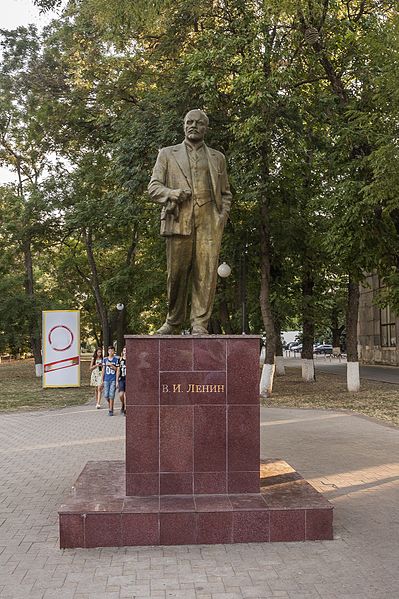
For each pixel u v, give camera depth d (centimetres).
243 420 631
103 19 1636
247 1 1695
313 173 1975
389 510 684
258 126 1585
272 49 1595
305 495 624
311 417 1491
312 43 1606
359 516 661
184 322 722
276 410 1636
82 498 614
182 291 704
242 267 1909
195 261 689
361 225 1551
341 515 665
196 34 1822
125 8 1578
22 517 672
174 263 689
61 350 2444
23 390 2417
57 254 3372
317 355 6400
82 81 2248
